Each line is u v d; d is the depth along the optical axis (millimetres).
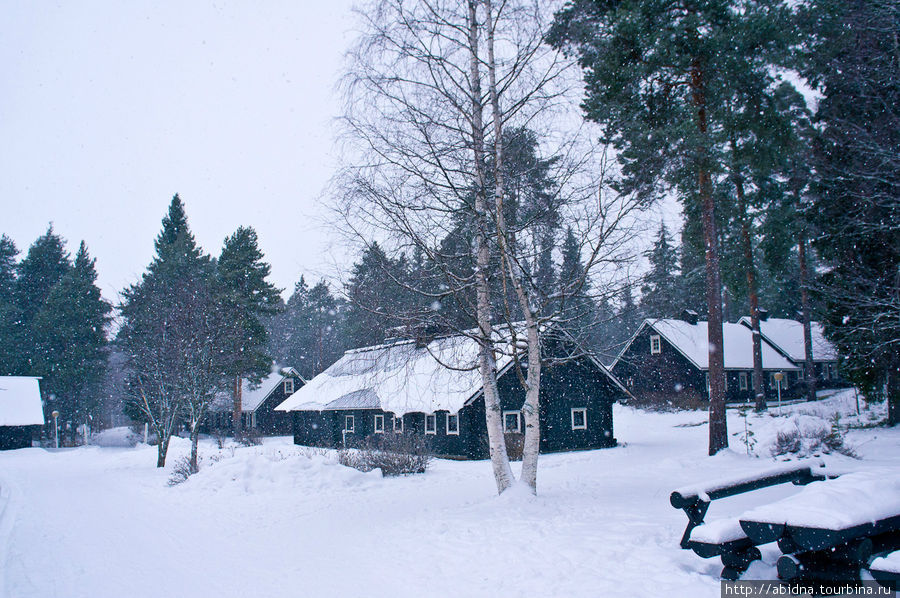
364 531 10328
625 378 47250
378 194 10852
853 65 17078
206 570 8422
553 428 27062
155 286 40250
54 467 32219
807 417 18750
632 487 13289
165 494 17609
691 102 18609
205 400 25031
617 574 6414
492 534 8844
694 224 21453
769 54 17547
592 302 11375
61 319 63969
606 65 15734
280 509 13836
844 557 5176
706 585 5812
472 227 11570
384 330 11414
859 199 18547
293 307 78375
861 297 18219
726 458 17750
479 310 12109
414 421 28609
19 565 9195
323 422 36094
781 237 27906
